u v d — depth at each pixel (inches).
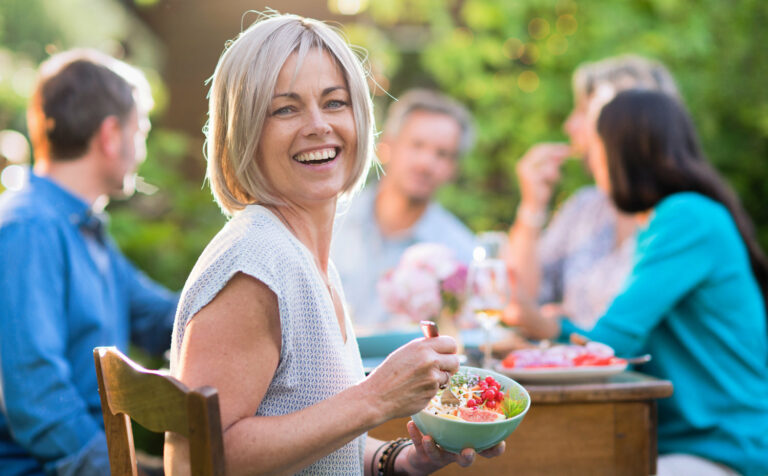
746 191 185.9
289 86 45.1
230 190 48.4
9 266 70.3
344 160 48.6
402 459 53.0
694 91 179.3
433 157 126.4
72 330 75.9
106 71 81.5
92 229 81.8
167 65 195.3
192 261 156.3
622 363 64.5
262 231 43.9
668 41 178.2
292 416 40.1
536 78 193.2
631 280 78.0
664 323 78.2
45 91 79.1
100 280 82.0
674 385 76.3
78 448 67.8
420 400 41.0
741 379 75.6
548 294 122.2
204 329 40.1
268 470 39.3
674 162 81.6
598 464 63.1
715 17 181.9
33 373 67.7
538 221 116.3
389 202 130.0
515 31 187.2
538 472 62.6
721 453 73.3
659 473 71.7
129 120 83.1
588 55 185.0
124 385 39.8
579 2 185.9
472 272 69.3
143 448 118.6
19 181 136.2
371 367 66.9
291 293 42.9
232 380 39.8
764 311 81.3
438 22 192.1
